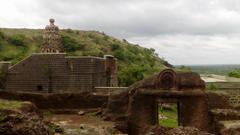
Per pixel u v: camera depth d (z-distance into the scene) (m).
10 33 124.19
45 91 53.31
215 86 62.62
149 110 38.56
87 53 109.81
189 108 37.69
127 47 139.50
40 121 28.61
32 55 53.88
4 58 100.06
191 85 38.03
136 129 38.62
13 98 45.19
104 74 54.59
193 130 29.34
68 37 118.44
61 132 33.56
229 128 32.00
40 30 133.25
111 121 40.34
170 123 49.53
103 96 46.84
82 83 53.34
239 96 61.84
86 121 40.47
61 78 53.50
